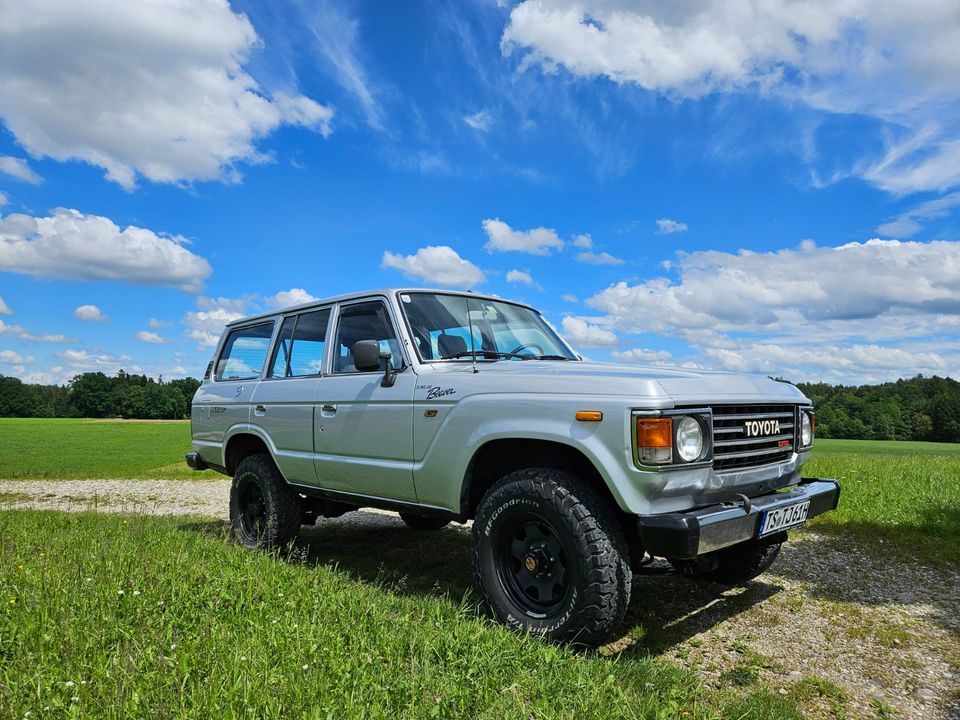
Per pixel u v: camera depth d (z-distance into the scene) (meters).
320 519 6.98
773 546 4.03
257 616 3.10
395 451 3.94
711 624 3.63
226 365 6.01
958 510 6.01
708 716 2.38
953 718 2.59
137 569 3.83
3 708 2.09
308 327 5.00
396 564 4.93
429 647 2.71
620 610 2.94
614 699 2.37
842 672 3.02
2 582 3.52
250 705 2.15
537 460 3.44
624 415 2.87
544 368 3.51
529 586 3.27
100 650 2.62
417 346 4.06
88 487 11.93
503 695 2.35
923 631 3.54
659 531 2.77
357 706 2.16
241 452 5.76
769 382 3.70
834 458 11.45
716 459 3.09
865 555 5.09
